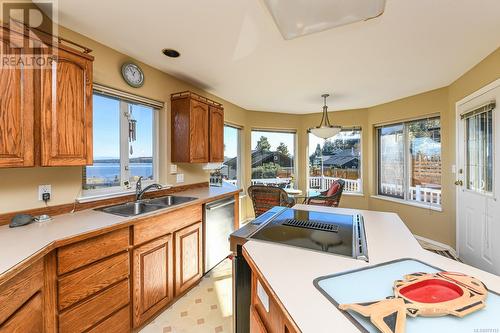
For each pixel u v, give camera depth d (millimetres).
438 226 3141
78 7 1486
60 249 1205
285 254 937
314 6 1390
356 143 4367
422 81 2852
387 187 3979
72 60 1479
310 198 3275
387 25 1681
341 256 917
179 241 1982
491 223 2180
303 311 587
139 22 1649
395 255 929
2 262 922
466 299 610
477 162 2416
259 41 1907
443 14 1561
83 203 1795
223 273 2451
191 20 1630
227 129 3977
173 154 2629
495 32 1777
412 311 564
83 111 1536
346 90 3186
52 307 1188
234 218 2855
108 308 1430
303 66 2396
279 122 4562
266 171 4602
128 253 1557
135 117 2318
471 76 2455
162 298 1807
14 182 1452
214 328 1679
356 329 525
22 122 1257
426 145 3371
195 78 2723
